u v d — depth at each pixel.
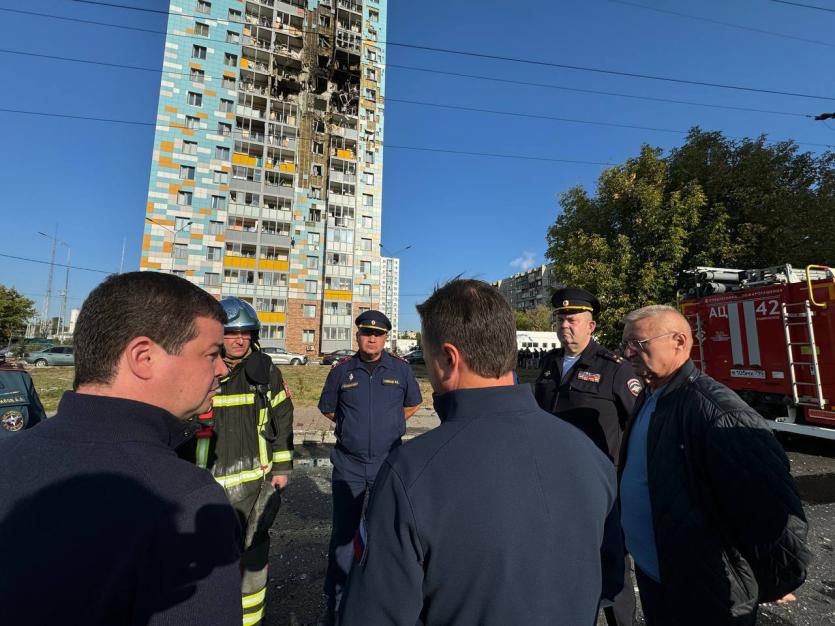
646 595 1.86
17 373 3.35
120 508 0.77
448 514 0.90
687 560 1.60
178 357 0.96
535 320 62.75
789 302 6.53
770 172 13.93
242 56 44.41
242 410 2.27
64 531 0.74
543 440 1.04
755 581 1.54
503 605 0.87
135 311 0.92
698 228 14.48
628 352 2.06
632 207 15.27
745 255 13.81
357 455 2.92
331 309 45.97
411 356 36.91
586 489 1.03
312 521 4.07
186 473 0.88
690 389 1.76
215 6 43.12
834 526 4.04
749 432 1.51
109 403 0.88
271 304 43.47
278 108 45.53
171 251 39.62
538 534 0.92
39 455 0.81
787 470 1.46
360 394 3.00
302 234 45.50
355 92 49.19
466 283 1.21
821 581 3.08
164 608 0.75
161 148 39.81
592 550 1.01
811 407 6.27
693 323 8.16
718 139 15.24
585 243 15.62
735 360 7.33
